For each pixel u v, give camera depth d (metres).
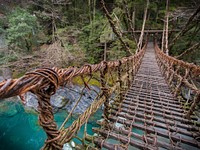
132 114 2.35
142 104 2.77
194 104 2.16
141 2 14.43
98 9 13.11
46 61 8.31
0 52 8.59
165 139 2.04
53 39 10.09
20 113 8.13
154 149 1.57
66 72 0.73
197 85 4.94
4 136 6.98
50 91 0.63
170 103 3.04
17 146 6.47
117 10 11.16
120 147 1.54
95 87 7.39
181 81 3.10
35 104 7.77
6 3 11.04
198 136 1.85
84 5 12.74
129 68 3.71
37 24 10.11
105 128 1.81
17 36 8.47
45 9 11.06
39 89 0.57
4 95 0.44
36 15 10.91
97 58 10.28
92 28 10.54
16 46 8.73
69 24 11.97
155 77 5.14
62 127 0.94
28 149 6.34
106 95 1.67
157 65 7.60
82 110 7.64
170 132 1.89
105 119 1.81
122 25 12.37
